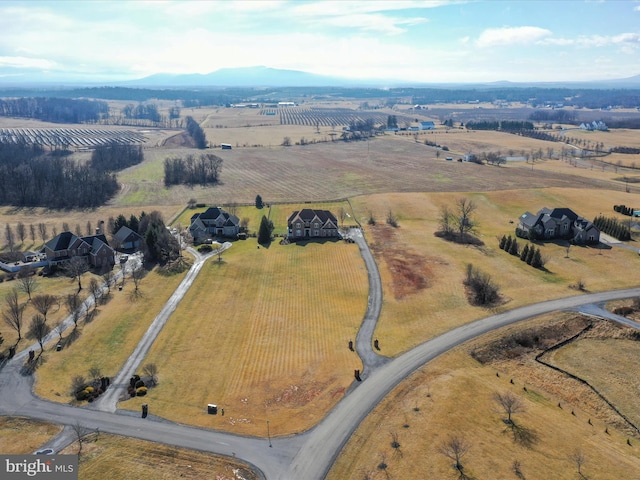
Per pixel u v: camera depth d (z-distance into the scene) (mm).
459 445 56438
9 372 75062
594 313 91562
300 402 68000
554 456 56438
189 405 67688
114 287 107688
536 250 117188
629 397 70750
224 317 94375
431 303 97625
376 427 61531
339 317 93688
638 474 54125
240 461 56438
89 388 69812
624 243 135125
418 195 187750
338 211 169500
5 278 112000
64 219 165125
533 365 78438
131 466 55656
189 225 153250
